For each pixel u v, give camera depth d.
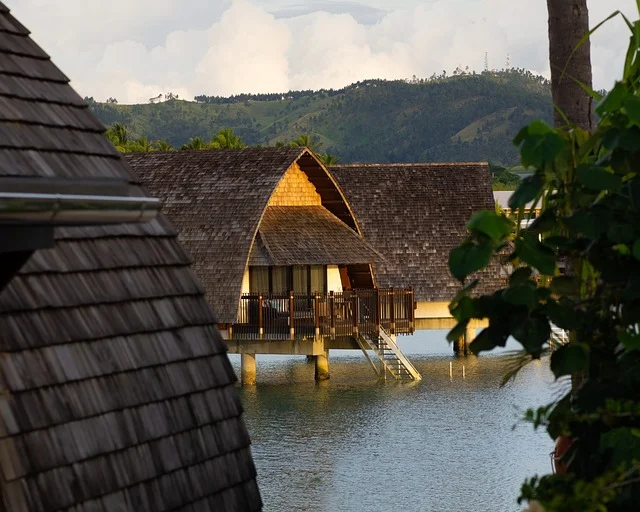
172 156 93.81
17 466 16.86
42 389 17.94
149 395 20.31
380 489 54.38
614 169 12.37
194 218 87.56
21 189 12.66
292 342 88.69
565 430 12.31
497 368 97.81
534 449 63.47
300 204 93.50
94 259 20.84
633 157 12.29
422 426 71.38
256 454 63.72
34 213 12.74
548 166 12.25
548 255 12.20
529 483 11.83
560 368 12.04
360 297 90.12
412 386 88.81
